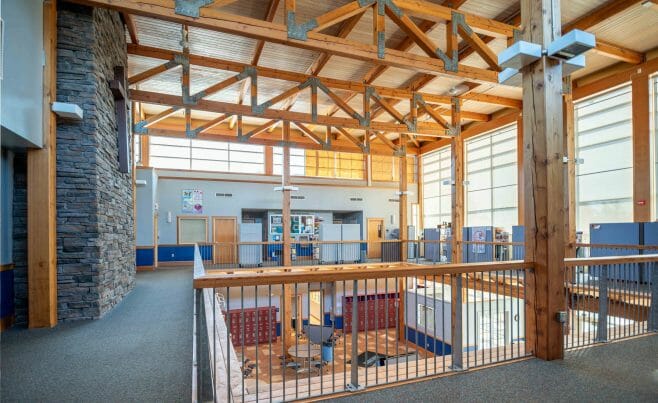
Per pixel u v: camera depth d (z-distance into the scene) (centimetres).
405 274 240
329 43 481
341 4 630
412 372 271
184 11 402
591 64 855
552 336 276
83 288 411
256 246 1074
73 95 411
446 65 559
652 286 364
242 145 1371
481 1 624
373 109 1153
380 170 1563
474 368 261
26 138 343
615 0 627
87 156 415
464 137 1334
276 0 602
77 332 359
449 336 758
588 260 300
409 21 536
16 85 321
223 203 1305
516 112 1115
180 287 665
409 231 1433
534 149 280
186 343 325
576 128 957
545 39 271
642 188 770
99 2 373
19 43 327
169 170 1245
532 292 285
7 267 374
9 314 380
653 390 226
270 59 812
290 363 757
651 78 770
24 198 395
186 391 229
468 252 1054
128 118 617
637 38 727
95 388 233
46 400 217
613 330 367
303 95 1041
